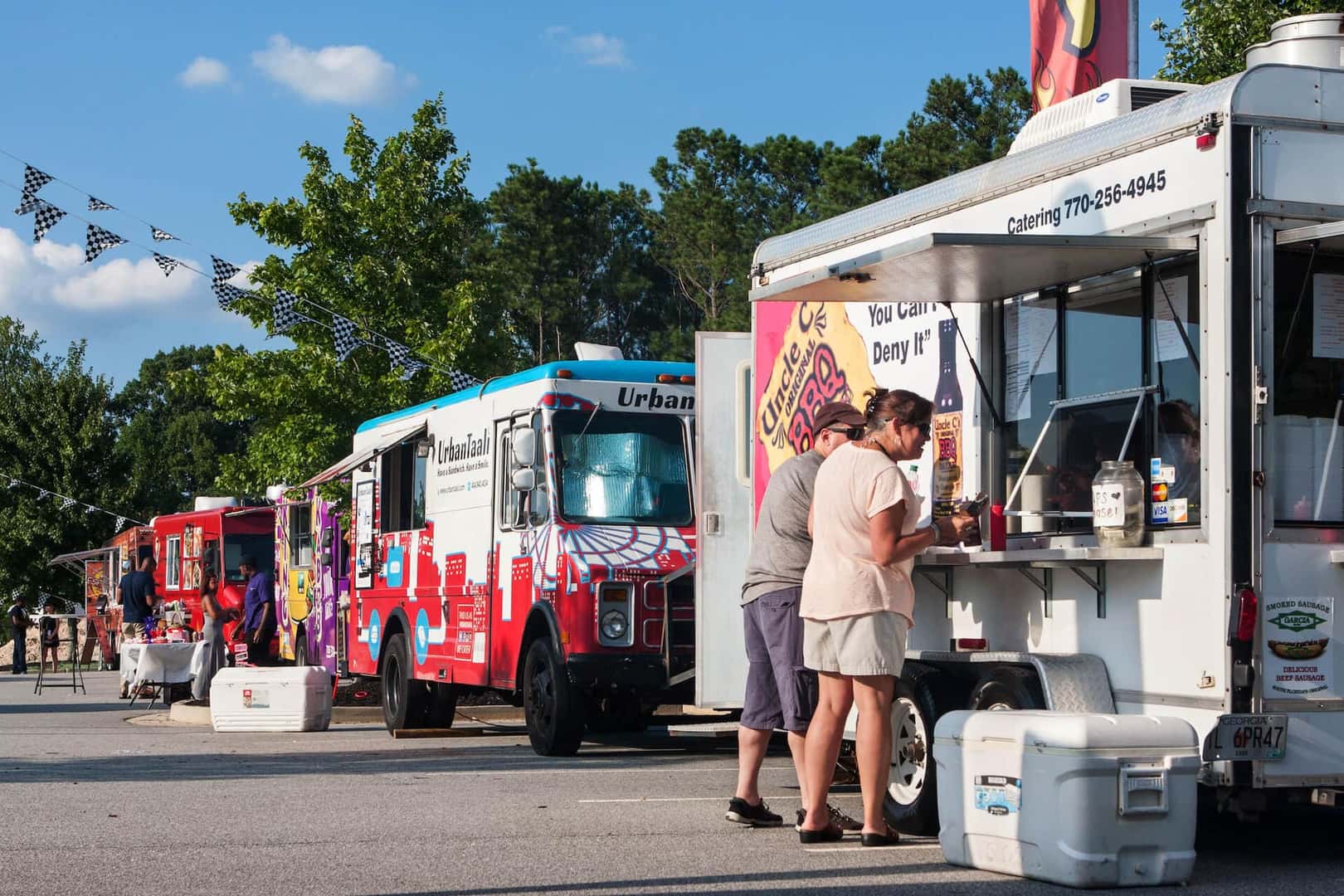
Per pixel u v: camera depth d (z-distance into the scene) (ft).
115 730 51.85
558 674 38.45
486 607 42.60
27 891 20.27
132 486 146.82
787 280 25.85
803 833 24.04
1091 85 38.42
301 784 32.81
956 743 22.12
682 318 209.67
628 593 38.29
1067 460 24.56
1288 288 21.86
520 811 28.07
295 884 20.79
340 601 64.59
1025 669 23.38
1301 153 21.72
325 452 64.59
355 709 55.57
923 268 23.94
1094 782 20.22
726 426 34.37
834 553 23.15
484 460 43.32
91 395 147.54
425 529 47.47
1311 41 24.27
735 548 34.04
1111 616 22.98
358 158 66.33
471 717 52.95
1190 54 49.08
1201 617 21.35
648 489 40.11
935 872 21.61
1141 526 22.52
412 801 29.76
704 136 196.24
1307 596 21.33
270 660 81.92
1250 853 23.73
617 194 211.00
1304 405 21.84
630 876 21.29
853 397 29.60
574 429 39.91
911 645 27.68
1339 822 27.30
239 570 89.81
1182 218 22.06
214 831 25.63
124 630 74.38
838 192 155.84
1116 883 20.26
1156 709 22.08
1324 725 21.29
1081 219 24.07
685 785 32.65
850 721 30.42
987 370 26.30
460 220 66.80
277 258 65.72
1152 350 22.91
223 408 65.62
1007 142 149.38
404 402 63.87
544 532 39.34
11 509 143.54
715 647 33.71
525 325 202.49
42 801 29.73
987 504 25.20
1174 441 22.35
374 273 64.18
